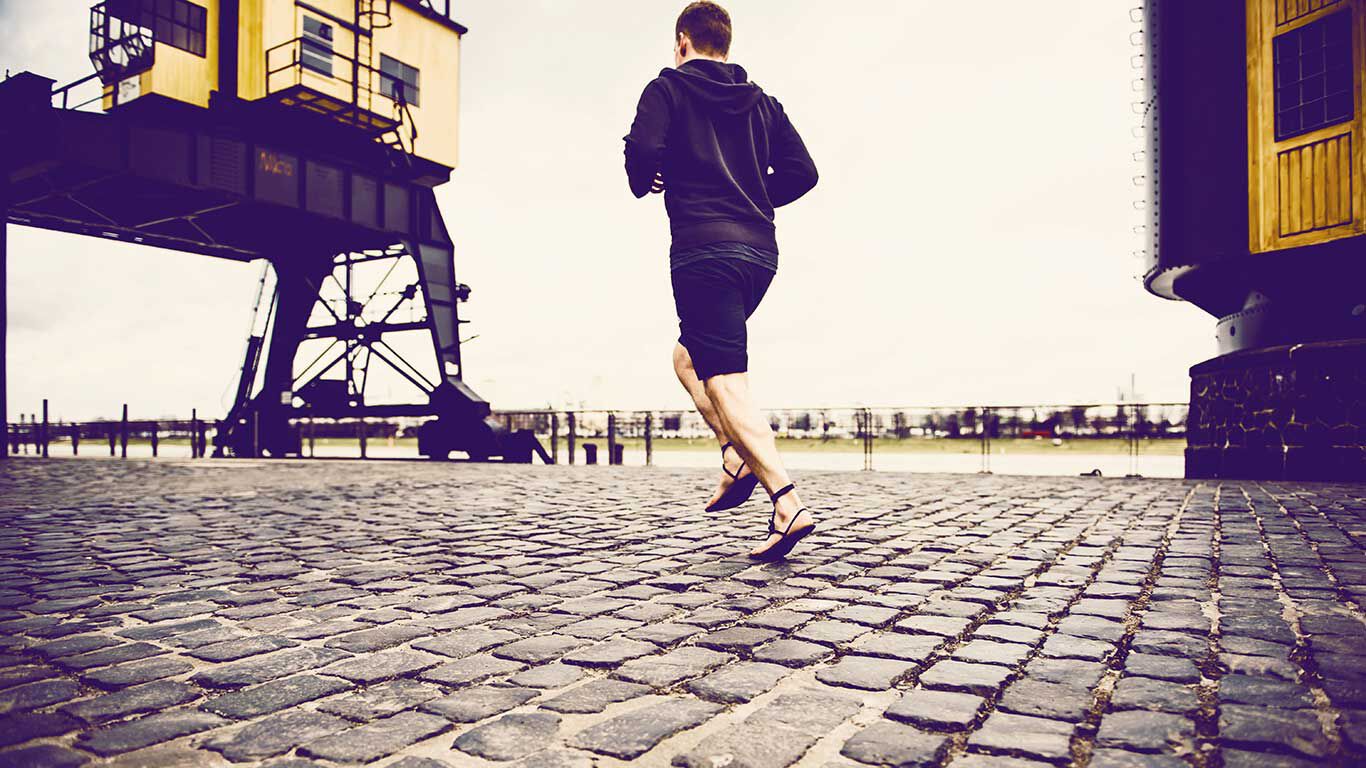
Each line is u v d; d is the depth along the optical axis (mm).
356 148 19984
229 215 19812
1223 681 1906
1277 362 10406
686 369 3936
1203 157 11070
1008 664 2094
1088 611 2689
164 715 1784
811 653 2227
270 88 17281
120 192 17422
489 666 2143
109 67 16688
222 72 17312
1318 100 9688
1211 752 1495
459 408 19531
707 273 3441
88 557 4172
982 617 2652
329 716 1771
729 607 2828
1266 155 10234
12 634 2539
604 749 1566
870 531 4887
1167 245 11492
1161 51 11625
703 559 3898
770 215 3631
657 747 1577
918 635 2412
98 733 1671
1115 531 4844
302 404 22484
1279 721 1632
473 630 2543
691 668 2102
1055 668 2051
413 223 20625
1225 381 11195
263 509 6801
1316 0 9664
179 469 13758
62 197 17406
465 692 1932
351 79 18844
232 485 9844
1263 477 10555
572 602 2959
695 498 7609
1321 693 1808
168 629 2592
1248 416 10789
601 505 6938
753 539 4598
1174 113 11445
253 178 17203
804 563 3723
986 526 5133
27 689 1973
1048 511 6102
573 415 18516
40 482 10289
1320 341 10141
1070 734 1605
